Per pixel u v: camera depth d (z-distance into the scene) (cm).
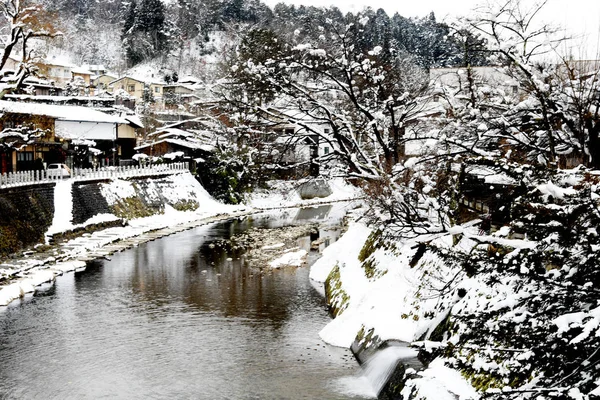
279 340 1725
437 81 1900
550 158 1072
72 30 12638
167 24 11950
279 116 1535
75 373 1473
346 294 1983
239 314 2011
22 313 2012
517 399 662
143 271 2752
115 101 6869
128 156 5853
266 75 1498
